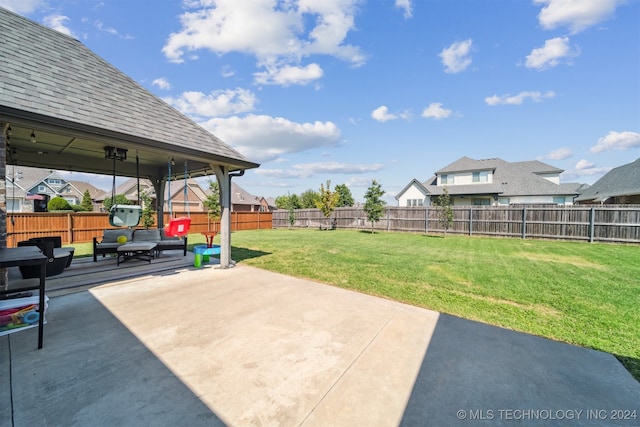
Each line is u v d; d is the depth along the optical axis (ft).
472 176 84.64
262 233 57.67
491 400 7.11
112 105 17.26
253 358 9.02
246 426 6.16
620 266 23.48
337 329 11.26
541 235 44.93
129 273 20.20
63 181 120.78
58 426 6.07
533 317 12.61
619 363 8.89
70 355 9.09
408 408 6.80
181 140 19.19
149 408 6.68
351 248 34.71
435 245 37.73
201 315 12.65
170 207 23.77
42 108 13.23
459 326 11.64
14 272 19.85
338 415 6.54
